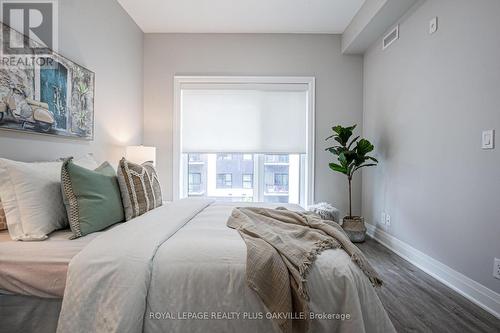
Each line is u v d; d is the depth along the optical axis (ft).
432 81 7.82
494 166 5.82
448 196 7.16
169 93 12.68
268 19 11.42
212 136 12.98
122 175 5.90
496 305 5.75
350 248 4.23
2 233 4.78
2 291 4.03
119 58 10.29
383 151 10.68
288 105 12.94
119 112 10.32
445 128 7.28
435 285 7.09
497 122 5.75
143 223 5.07
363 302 3.79
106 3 9.31
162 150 12.69
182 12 10.91
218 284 3.80
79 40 7.83
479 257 6.19
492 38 5.86
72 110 7.42
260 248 4.01
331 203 12.78
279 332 3.61
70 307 3.62
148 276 3.80
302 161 13.37
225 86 12.69
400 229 9.47
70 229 5.04
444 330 5.22
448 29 7.18
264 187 13.46
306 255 3.93
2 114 5.38
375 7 9.21
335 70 12.65
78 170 4.85
